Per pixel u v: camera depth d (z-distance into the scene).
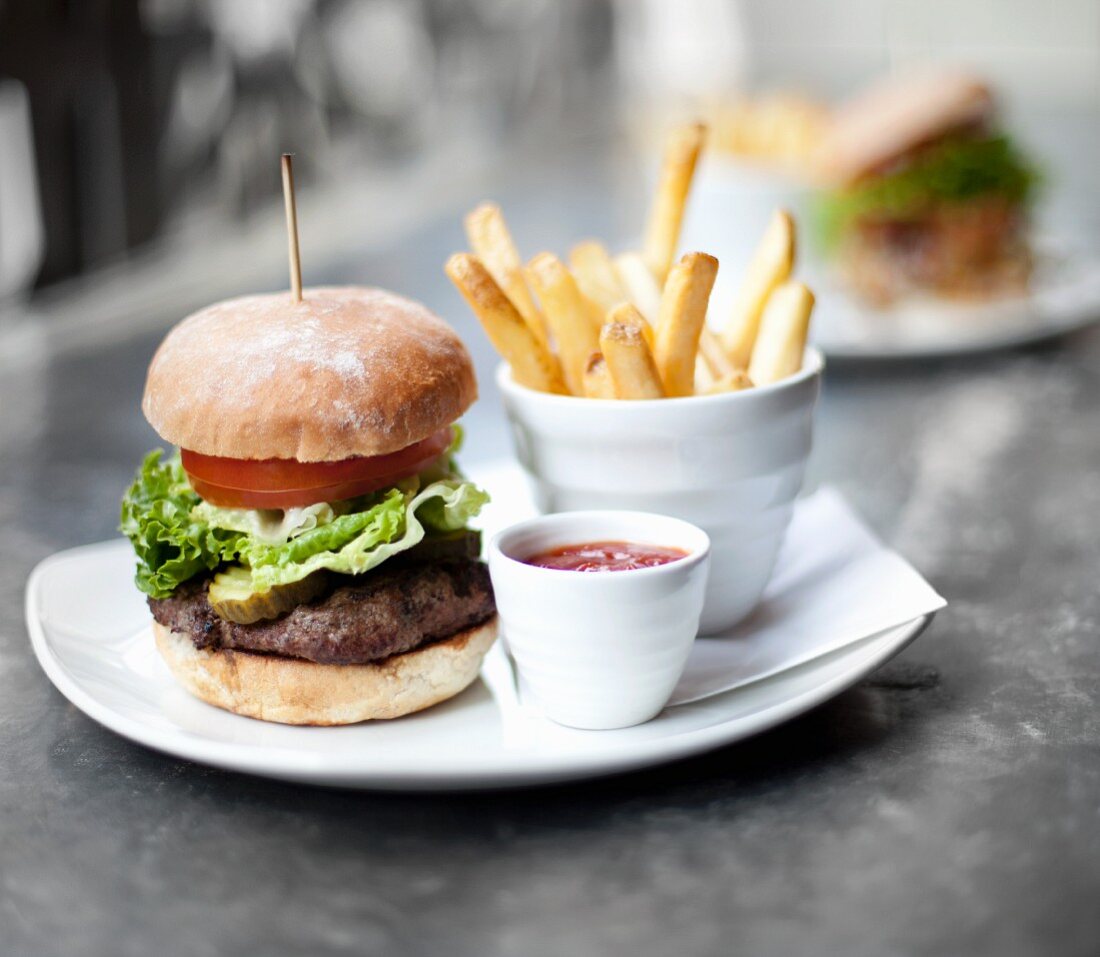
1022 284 1.09
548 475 0.61
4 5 1.14
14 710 0.58
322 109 1.81
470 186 1.98
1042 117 2.58
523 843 0.49
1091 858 0.47
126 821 0.50
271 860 0.48
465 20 2.35
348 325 0.57
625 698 0.54
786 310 0.61
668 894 0.46
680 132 0.64
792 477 0.61
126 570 0.66
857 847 0.48
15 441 0.89
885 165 1.12
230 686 0.55
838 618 0.60
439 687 0.56
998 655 0.60
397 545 0.55
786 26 3.85
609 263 0.63
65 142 1.27
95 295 1.28
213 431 0.54
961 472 0.81
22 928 0.45
